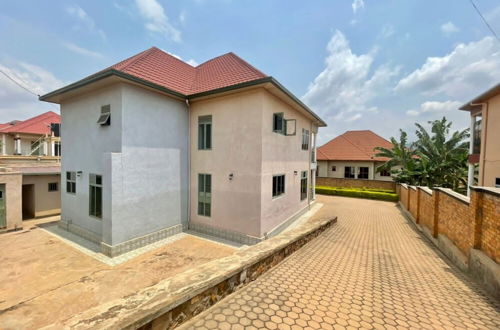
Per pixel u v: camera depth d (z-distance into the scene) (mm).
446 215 6883
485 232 4691
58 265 6730
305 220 12266
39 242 8547
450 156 15906
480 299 3830
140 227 8258
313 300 3551
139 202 8211
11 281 5777
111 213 7379
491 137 10008
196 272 3391
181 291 2779
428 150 17406
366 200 18875
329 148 27453
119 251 7535
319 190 22250
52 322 4293
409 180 17562
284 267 4879
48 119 23688
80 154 9273
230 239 9141
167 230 9289
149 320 2316
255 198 8570
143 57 10250
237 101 8906
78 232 9312
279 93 9055
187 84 10742
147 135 8453
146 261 7133
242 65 10898
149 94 8508
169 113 9305
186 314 2791
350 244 7328
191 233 9852
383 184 20719
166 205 9258
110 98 7965
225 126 9227
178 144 9742
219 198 9453
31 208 12250
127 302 2502
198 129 10000
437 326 3012
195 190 10148
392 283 4418
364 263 5574
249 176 8688
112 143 7922
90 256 7402
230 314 3064
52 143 20141
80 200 9281
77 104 9359
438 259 6168
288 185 11297
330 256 5902
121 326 2078
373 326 2951
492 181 9984
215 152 9516
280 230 10312
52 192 12688
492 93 9680
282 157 10492
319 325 2922
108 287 5543
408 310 3393
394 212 14031
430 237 8031
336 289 3988
